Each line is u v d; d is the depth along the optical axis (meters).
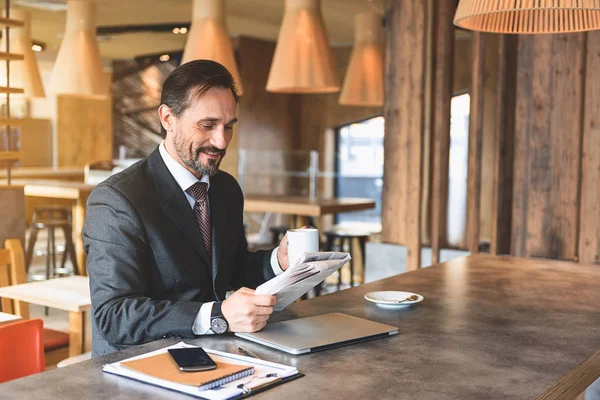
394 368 1.45
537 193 4.11
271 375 1.35
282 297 1.75
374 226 6.93
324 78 5.46
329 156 9.80
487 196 7.95
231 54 5.59
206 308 1.64
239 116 9.04
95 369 1.40
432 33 4.46
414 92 4.50
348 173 9.93
